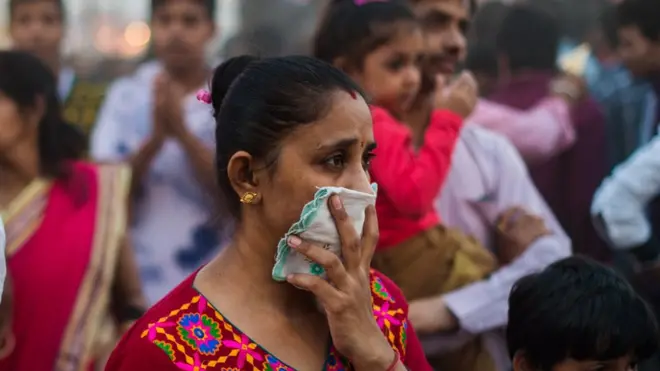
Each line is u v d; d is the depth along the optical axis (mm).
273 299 1774
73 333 3045
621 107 4688
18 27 4648
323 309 1823
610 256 4246
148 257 3891
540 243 2900
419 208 2568
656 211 3750
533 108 4117
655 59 4426
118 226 3164
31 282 3004
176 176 3904
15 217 3035
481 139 3076
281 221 1725
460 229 2990
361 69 2682
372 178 2545
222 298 1752
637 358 2270
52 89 3115
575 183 4238
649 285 3600
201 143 3852
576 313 2197
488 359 2902
